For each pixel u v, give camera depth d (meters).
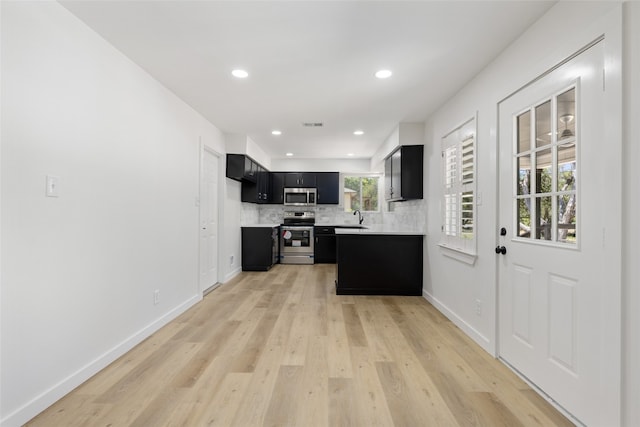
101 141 2.10
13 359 1.52
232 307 3.49
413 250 4.02
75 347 1.88
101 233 2.10
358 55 2.31
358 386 1.91
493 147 2.33
